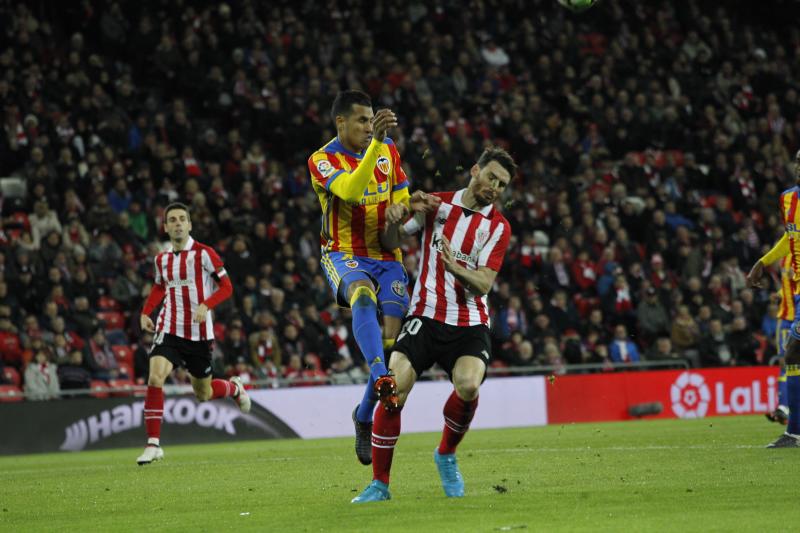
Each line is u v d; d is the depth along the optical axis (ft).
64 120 201.16
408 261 199.52
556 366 189.16
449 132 235.61
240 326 176.35
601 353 197.26
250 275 189.88
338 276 67.15
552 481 72.08
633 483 68.74
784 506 54.60
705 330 208.44
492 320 194.70
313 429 169.68
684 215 241.35
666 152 259.80
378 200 69.26
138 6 233.55
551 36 278.46
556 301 202.49
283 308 185.98
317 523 52.65
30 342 160.97
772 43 307.78
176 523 55.62
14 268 174.70
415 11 264.31
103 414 156.46
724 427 146.82
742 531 46.01
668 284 216.95
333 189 65.98
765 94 289.53
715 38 296.10
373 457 62.49
